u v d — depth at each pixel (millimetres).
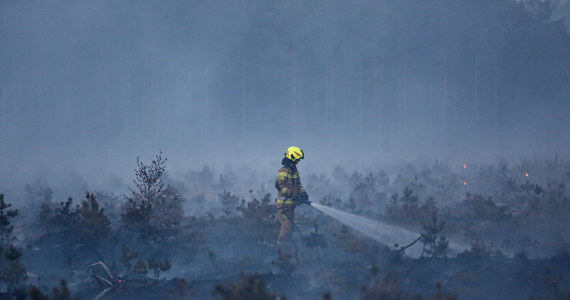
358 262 13039
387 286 8656
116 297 10836
